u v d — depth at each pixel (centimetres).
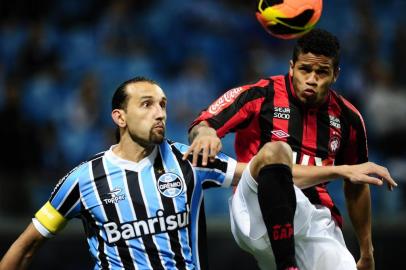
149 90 1521
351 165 1514
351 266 1548
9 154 3459
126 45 4072
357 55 4081
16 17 4244
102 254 1493
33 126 3528
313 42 1535
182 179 1516
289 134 1594
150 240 1475
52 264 2745
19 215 3094
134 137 1520
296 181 1508
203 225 1534
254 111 1606
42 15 4262
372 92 3803
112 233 1490
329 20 4272
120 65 3962
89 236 1530
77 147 3606
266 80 1636
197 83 3875
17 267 1582
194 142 1465
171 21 4194
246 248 1616
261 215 1502
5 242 2905
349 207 1700
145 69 3959
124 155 1537
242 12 4297
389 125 3656
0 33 4150
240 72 4091
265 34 4222
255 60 4056
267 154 1443
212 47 4125
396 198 3067
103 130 3666
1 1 4256
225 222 2902
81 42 4084
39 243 1576
